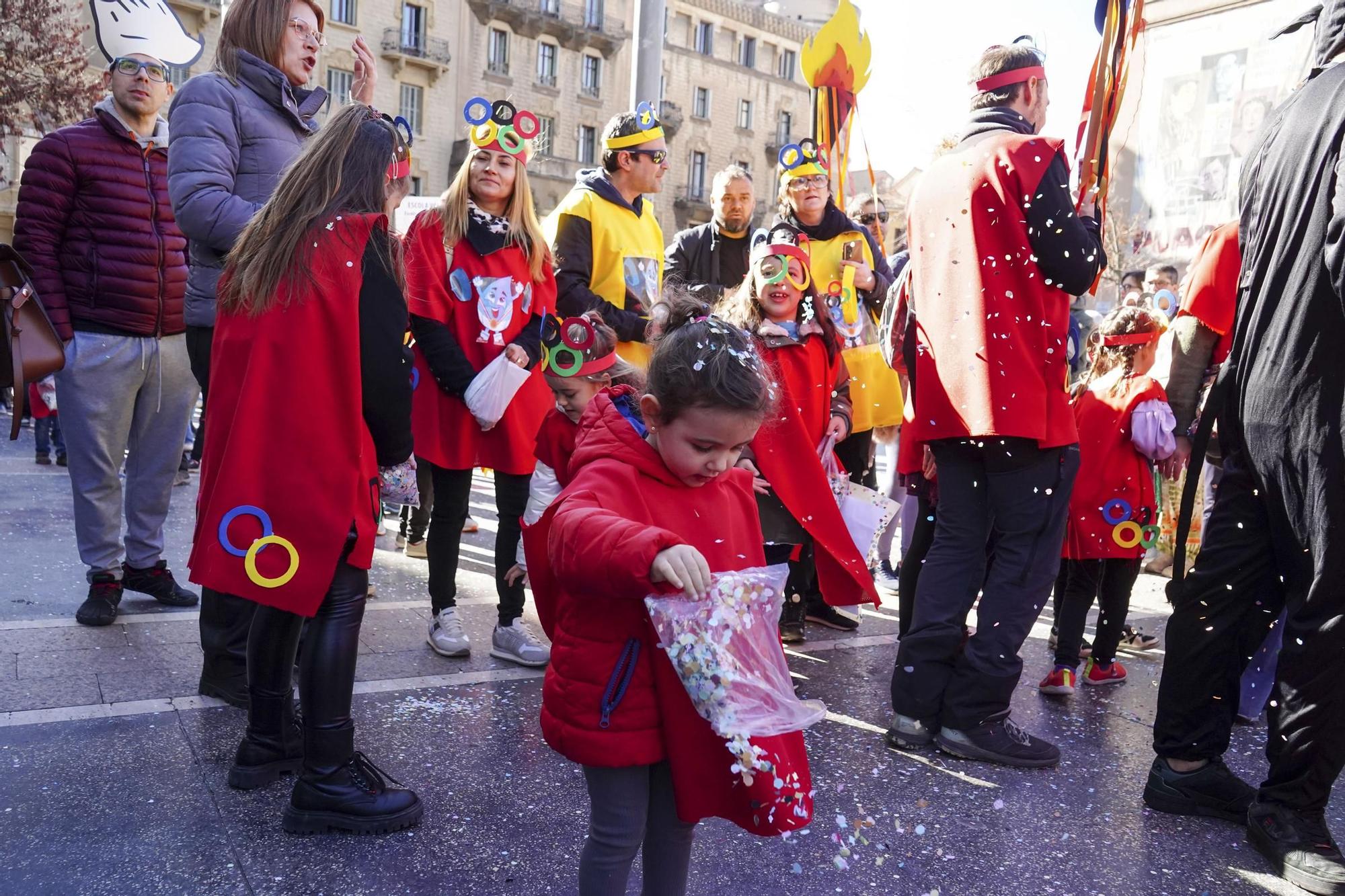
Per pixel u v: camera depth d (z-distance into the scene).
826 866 2.44
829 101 5.28
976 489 3.31
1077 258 3.03
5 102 19.95
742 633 1.67
